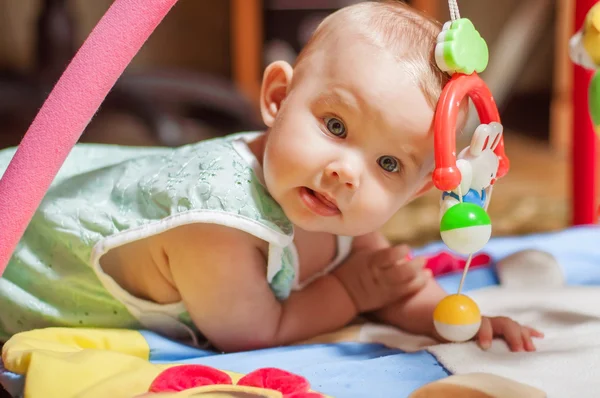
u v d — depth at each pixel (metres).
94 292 0.77
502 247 1.06
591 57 0.66
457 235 0.63
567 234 1.12
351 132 0.65
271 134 0.69
